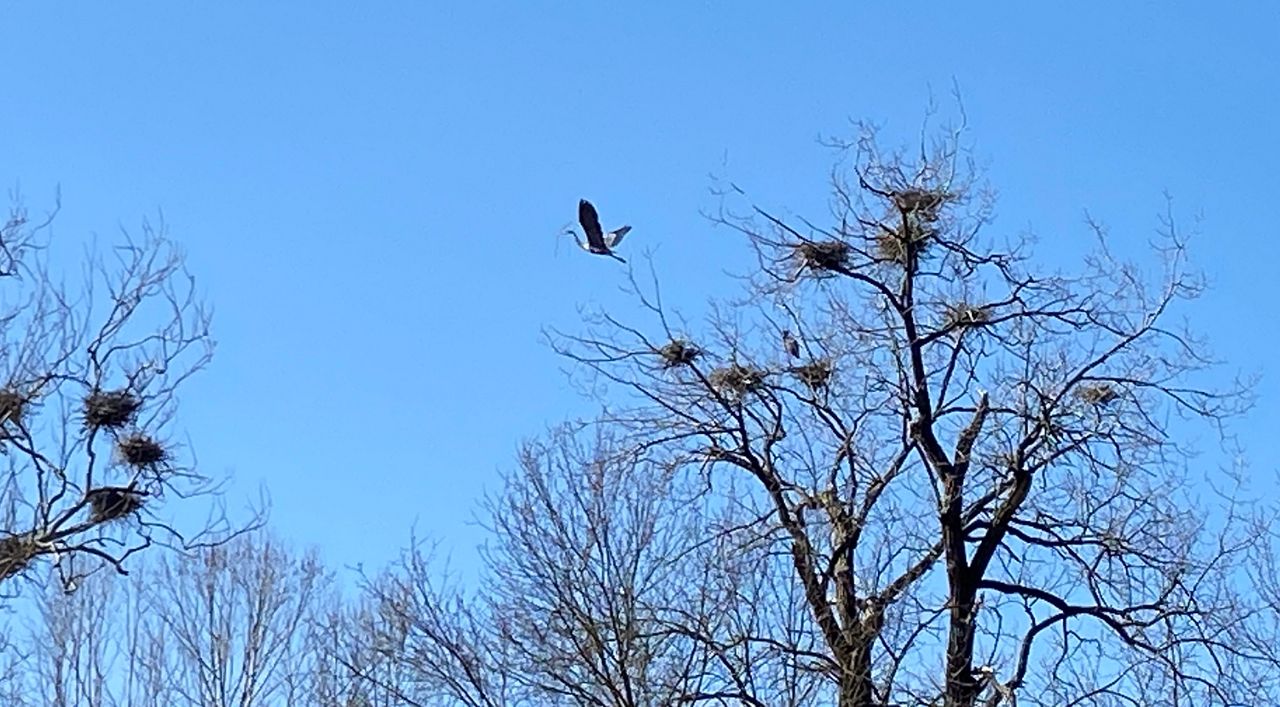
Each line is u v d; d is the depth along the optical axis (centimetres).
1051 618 2008
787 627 1830
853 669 1792
